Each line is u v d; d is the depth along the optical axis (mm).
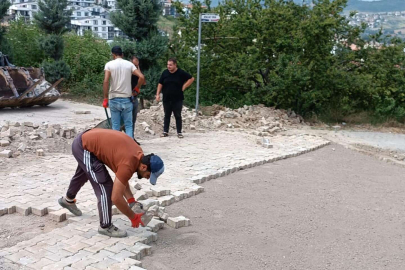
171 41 15445
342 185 7484
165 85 10000
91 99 16609
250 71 13250
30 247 4414
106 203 4598
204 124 11734
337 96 14258
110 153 4422
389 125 13906
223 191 6793
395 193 7211
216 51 14906
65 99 16453
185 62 14781
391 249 5020
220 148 9477
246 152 9242
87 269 3996
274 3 14234
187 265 4359
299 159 9188
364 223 5781
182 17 15094
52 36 16469
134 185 6359
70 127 9648
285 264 4512
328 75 13469
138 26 15102
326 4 14258
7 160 7562
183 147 9398
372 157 9914
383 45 14930
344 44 15023
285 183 7395
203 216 5719
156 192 6168
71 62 18484
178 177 7164
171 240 4918
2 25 18094
